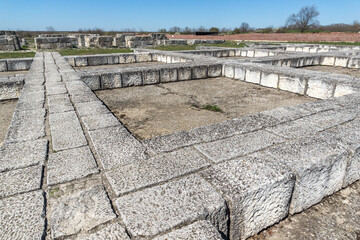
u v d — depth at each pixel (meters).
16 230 1.33
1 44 16.22
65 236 1.30
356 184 2.37
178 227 1.36
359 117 2.88
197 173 1.80
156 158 2.01
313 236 1.81
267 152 2.07
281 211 1.87
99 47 19.53
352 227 1.90
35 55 11.48
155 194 1.59
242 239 1.73
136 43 20.44
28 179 1.74
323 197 2.15
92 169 1.86
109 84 5.84
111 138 2.38
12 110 4.71
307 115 2.96
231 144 2.24
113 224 1.37
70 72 6.22
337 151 2.08
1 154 2.08
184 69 6.63
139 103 4.78
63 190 1.64
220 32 44.12
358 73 7.70
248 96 5.23
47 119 2.96
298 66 9.02
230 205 1.54
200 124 3.68
